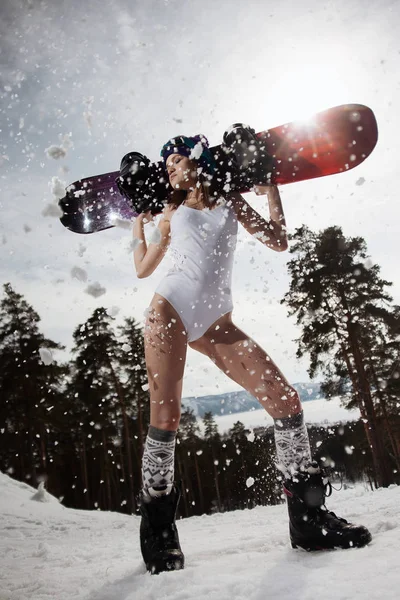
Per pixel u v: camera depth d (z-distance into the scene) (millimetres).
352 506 3053
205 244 1898
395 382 19234
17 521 6555
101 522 6863
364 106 2393
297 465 1771
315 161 2391
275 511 4660
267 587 1262
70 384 28797
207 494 41781
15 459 27688
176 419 1781
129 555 2488
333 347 17625
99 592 1525
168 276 1893
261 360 1850
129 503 31969
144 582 1540
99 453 33219
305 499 1739
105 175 2668
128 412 28656
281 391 1803
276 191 2096
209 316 1885
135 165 2104
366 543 1635
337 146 2391
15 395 25562
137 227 2088
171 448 1776
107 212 2629
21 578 1990
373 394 19797
